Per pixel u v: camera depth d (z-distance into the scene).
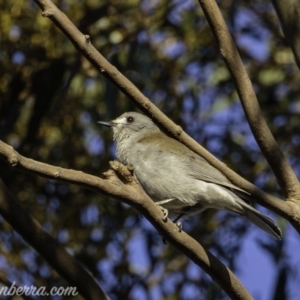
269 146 7.76
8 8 13.11
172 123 8.14
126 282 13.97
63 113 14.16
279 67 14.84
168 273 14.07
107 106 11.95
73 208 14.07
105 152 14.07
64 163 14.15
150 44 13.95
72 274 7.59
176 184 9.36
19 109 13.10
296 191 7.80
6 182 13.09
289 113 14.68
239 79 7.76
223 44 7.72
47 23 13.16
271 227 8.60
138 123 10.86
